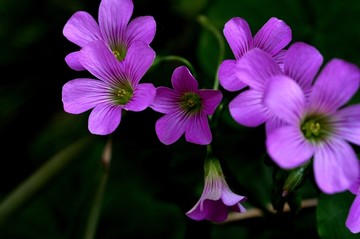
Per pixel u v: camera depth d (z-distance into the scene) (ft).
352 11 0.82
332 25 0.82
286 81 0.55
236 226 0.76
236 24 0.60
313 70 0.56
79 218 0.76
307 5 0.83
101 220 0.79
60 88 0.92
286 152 0.54
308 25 0.83
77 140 0.84
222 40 0.78
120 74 0.61
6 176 0.89
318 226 0.67
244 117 0.56
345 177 0.55
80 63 0.61
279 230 0.75
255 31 0.83
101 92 0.62
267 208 0.75
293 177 0.59
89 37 0.63
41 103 0.92
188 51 0.88
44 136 0.89
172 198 0.80
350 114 0.57
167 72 0.79
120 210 0.80
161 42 0.89
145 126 0.81
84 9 0.91
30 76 0.93
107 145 0.78
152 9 0.90
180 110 0.60
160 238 0.78
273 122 0.56
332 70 0.55
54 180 0.81
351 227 0.59
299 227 0.75
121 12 0.63
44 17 0.91
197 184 0.80
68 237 0.77
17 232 0.82
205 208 0.61
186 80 0.59
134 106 0.59
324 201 0.68
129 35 0.63
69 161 0.81
